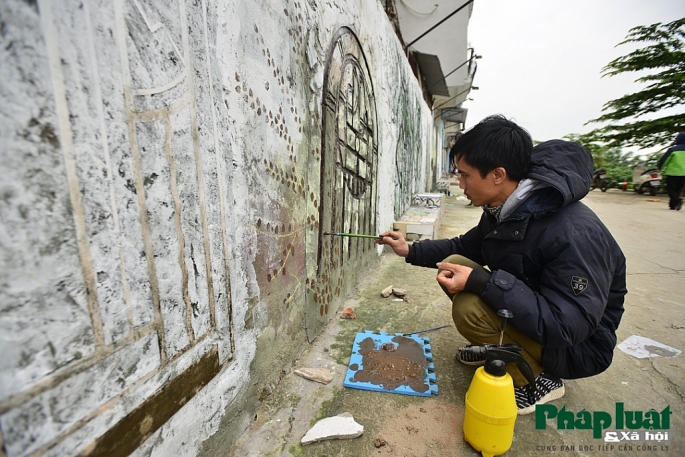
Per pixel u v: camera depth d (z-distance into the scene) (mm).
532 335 1192
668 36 12516
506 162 1229
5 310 496
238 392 1175
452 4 5426
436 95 10055
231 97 1069
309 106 1654
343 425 1241
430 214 4566
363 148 2561
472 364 1649
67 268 581
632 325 2143
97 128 623
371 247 3041
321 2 1728
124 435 711
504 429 1110
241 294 1168
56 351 568
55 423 571
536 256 1291
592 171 1291
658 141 12930
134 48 696
